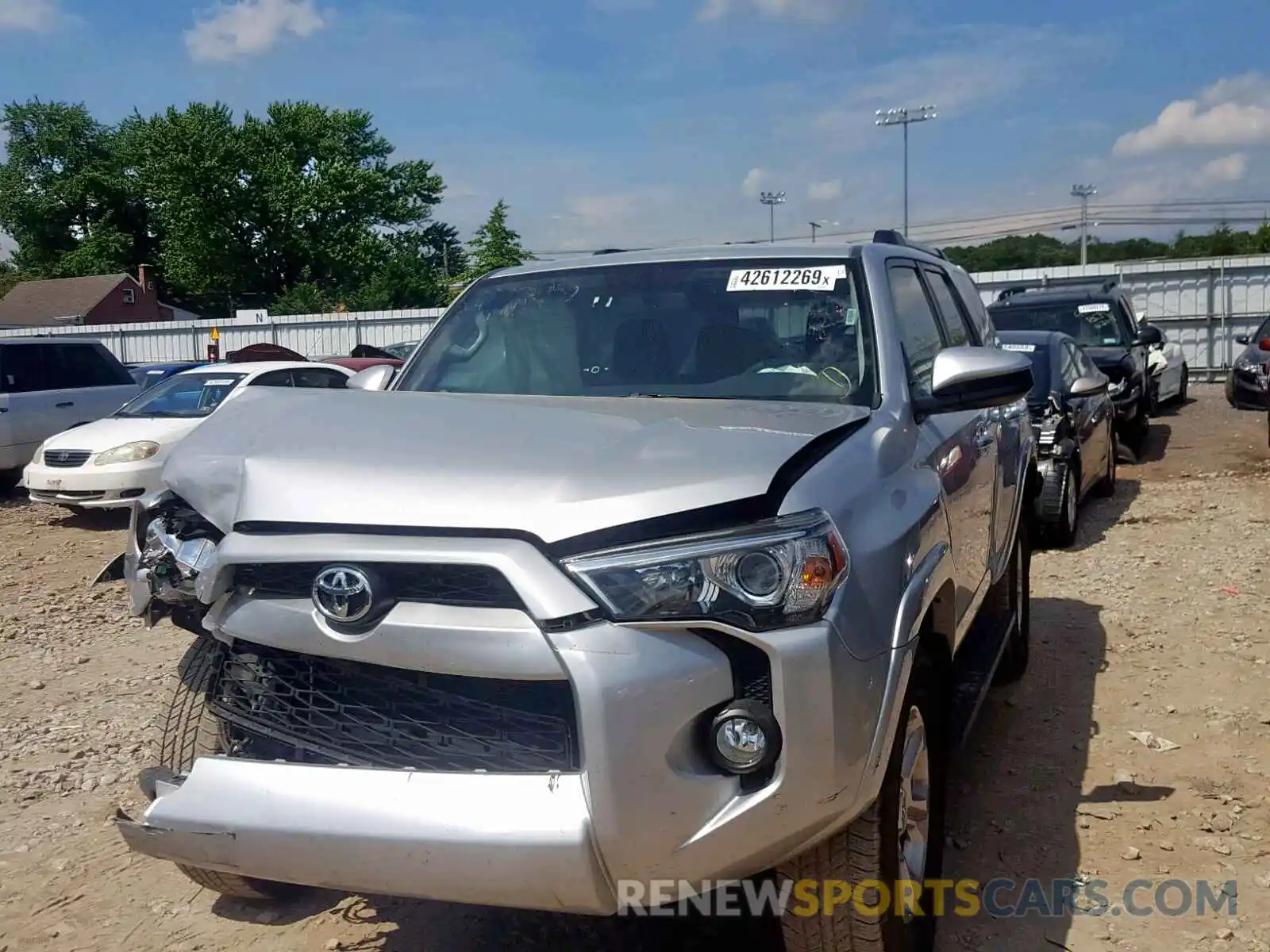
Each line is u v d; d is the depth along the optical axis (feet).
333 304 178.91
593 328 13.43
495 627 8.18
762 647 8.16
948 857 12.81
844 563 8.60
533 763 8.45
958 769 15.21
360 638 8.53
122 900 12.54
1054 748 15.87
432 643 8.29
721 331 12.81
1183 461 44.60
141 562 10.36
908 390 11.80
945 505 11.25
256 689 9.66
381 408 10.69
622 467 8.71
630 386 12.73
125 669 21.68
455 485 8.66
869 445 10.17
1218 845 12.89
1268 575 24.64
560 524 8.22
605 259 14.37
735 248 13.85
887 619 8.98
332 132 194.49
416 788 8.40
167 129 183.73
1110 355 45.42
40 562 33.63
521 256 134.72
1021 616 18.38
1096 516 33.04
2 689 20.42
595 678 7.93
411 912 12.16
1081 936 11.18
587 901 8.15
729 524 8.37
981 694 13.66
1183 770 14.99
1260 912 11.51
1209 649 19.90
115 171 228.84
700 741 8.25
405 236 202.08
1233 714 16.81
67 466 38.88
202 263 187.62
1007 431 16.67
